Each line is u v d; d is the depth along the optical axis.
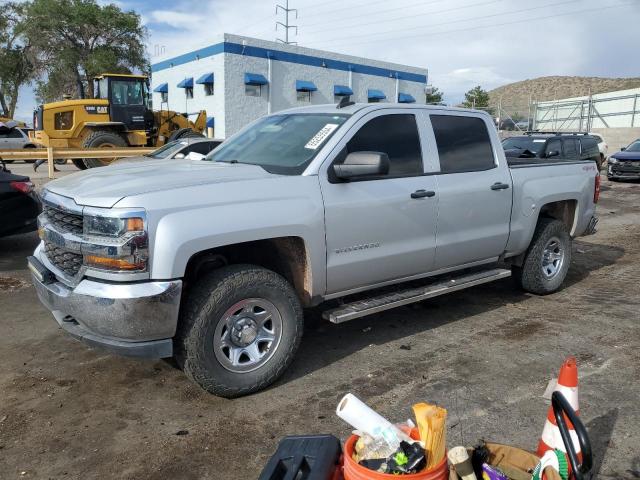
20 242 8.80
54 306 3.82
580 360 4.55
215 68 27.77
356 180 4.37
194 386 4.10
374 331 5.22
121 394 3.97
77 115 18.52
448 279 5.36
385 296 4.70
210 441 3.39
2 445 3.33
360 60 32.44
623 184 19.28
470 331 5.22
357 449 2.38
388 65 34.03
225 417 3.67
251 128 5.30
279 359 4.00
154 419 3.64
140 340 3.53
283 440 2.52
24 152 13.41
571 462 2.34
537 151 15.46
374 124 4.62
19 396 3.92
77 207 3.61
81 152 14.16
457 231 5.11
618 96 34.38
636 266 7.83
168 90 32.69
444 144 5.11
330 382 4.17
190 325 3.64
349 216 4.28
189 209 3.56
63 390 4.02
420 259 4.87
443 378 4.23
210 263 4.07
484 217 5.33
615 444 3.34
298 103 30.09
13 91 44.28
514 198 5.60
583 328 5.29
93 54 40.75
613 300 6.21
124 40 42.44
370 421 2.42
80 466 3.14
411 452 2.24
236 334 3.82
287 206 3.94
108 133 18.48
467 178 5.16
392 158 4.68
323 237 4.14
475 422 3.59
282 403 3.86
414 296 4.76
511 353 4.70
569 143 16.09
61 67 41.00
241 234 3.71
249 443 3.37
